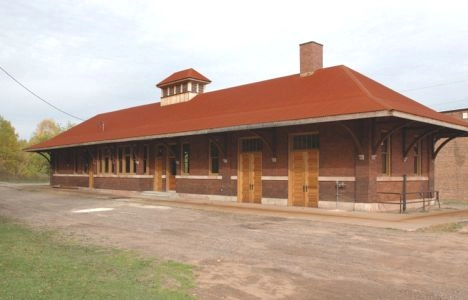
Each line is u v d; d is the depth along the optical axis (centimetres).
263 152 2052
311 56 2214
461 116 2692
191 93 2972
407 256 899
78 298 602
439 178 2770
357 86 1791
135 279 729
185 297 639
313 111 1677
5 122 6769
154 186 2755
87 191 3144
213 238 1139
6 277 699
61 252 952
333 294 663
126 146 2950
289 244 1042
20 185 4166
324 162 1800
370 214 1565
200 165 2388
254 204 2020
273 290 685
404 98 1981
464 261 855
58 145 3478
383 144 1780
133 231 1272
